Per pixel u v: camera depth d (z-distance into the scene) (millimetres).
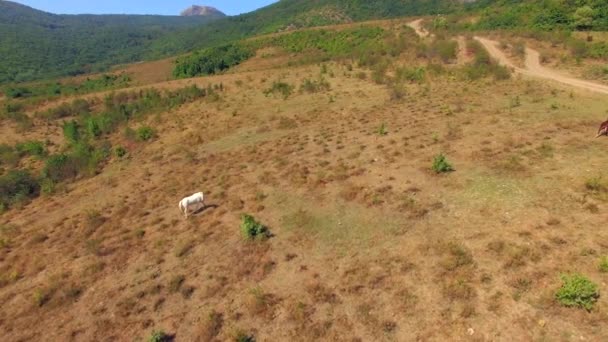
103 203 28672
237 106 49594
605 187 17297
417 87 45344
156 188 29328
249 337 13539
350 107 41344
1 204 32188
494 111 31375
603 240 14266
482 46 58562
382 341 12484
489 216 17062
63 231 24797
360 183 22438
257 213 21594
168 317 15281
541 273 13375
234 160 31281
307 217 20094
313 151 29453
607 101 31188
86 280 18547
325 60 71312
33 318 16750
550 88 37031
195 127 45000
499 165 21219
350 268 15820
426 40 69062
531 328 11719
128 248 20641
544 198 17500
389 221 18391
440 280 14172
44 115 60312
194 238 20188
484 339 11711
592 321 11477
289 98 49719
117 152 40969
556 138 23734
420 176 21812
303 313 14008
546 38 58281
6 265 21688
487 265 14320
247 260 17594
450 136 26828
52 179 37156
